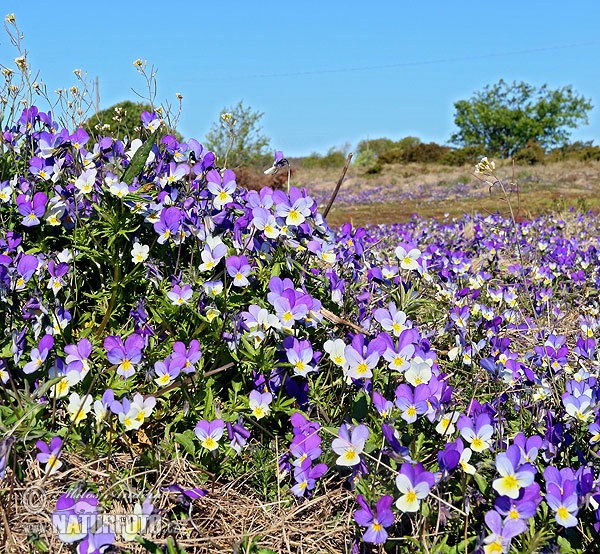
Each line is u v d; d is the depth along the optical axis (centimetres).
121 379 262
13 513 220
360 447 214
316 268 344
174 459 252
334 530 236
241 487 255
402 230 997
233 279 289
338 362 256
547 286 548
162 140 353
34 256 275
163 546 213
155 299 304
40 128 373
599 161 4609
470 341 339
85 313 301
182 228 302
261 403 258
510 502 193
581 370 332
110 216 300
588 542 213
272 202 314
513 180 461
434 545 209
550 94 6750
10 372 261
